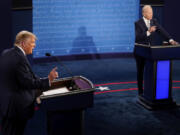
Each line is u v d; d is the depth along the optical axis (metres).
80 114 2.54
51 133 2.51
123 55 8.88
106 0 8.69
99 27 8.77
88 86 2.57
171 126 3.72
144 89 4.61
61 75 6.16
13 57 2.41
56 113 2.48
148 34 4.49
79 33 8.62
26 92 2.50
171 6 8.73
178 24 8.88
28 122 3.88
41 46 8.30
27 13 6.11
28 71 2.46
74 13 8.49
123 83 5.93
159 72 4.25
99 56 8.73
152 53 3.88
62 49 8.52
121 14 8.85
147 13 4.37
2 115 2.47
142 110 4.32
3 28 6.30
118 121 3.90
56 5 8.29
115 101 4.75
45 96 2.31
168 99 4.39
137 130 3.61
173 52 3.94
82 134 2.58
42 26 8.27
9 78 2.41
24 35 2.51
